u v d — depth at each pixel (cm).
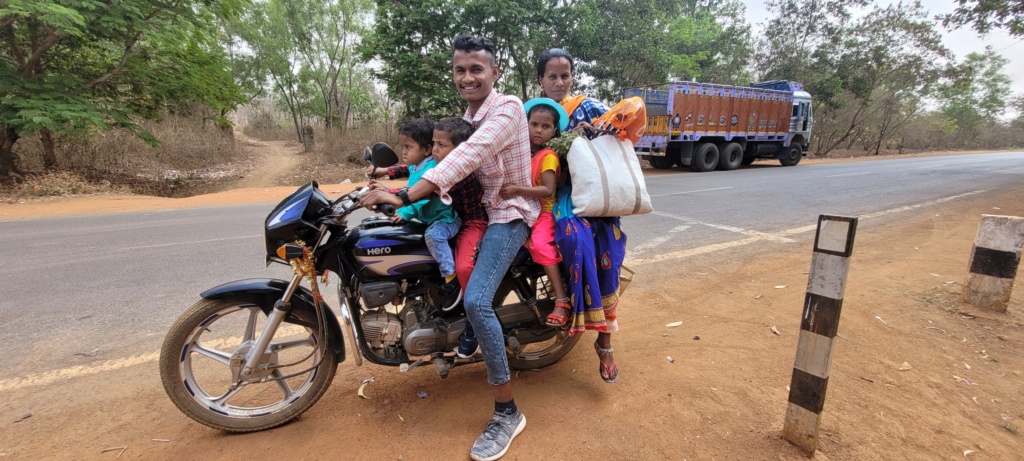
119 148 1372
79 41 1162
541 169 233
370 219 242
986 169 1645
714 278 457
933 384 273
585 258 238
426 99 1625
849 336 331
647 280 451
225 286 228
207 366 291
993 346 318
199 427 233
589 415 244
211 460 209
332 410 247
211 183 1454
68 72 1194
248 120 4234
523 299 269
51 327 345
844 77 2633
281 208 217
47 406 248
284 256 218
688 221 718
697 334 338
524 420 232
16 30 1097
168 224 715
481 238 231
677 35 2183
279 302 226
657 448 219
